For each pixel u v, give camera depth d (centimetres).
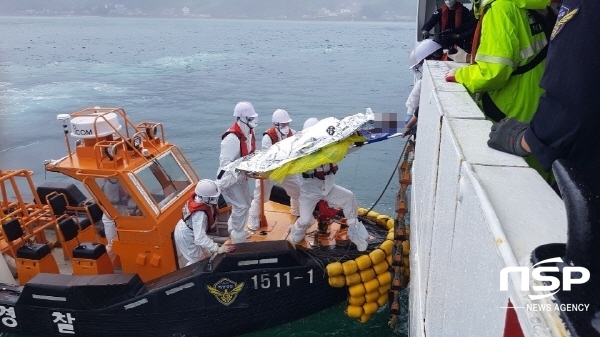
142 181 585
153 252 588
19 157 1540
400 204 553
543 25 300
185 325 548
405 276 588
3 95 2656
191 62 4219
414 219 496
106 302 539
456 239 188
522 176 163
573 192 103
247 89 2850
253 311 557
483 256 139
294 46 5988
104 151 566
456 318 179
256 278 545
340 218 635
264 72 3591
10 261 632
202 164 1458
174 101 2488
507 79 294
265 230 646
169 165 649
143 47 5766
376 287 567
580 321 94
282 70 3675
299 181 643
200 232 546
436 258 253
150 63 4159
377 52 5194
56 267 633
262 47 5803
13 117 2116
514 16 288
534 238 124
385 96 2570
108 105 2394
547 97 157
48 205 677
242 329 564
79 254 589
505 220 133
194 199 560
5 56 4631
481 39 302
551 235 125
